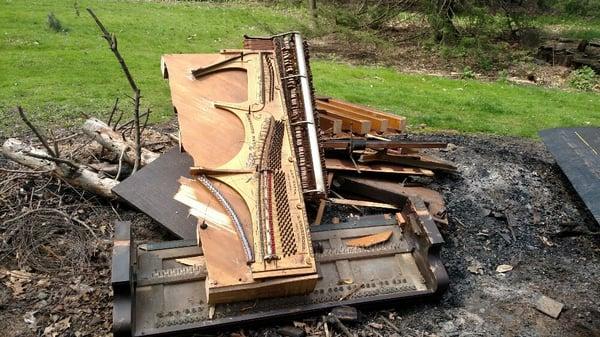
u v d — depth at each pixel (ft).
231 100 21.45
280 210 16.96
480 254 21.45
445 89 45.68
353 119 24.38
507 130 35.29
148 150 25.04
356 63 53.42
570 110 42.04
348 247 18.34
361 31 57.11
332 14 57.57
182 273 16.52
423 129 34.12
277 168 18.38
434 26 57.31
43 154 22.57
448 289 19.19
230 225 16.51
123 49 47.42
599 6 76.28
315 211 21.88
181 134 19.42
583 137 28.45
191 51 49.52
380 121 24.67
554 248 22.35
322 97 27.71
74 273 18.54
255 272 15.20
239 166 18.21
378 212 22.86
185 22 59.72
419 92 43.60
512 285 19.89
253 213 16.69
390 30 64.18
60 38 47.88
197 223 17.57
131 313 14.87
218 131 19.75
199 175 18.02
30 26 50.29
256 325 16.14
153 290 16.05
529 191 26.14
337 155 23.93
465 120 36.55
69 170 21.81
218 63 22.99
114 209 21.80
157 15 61.41
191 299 15.97
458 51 56.70
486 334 17.20
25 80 37.32
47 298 17.46
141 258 16.83
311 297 16.61
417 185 24.30
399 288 17.46
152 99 35.83
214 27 58.90
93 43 47.88
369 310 17.42
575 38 62.59
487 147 31.27
